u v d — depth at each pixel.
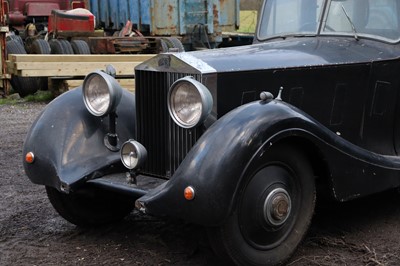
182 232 3.98
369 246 3.72
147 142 3.71
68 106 3.89
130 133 4.01
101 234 4.01
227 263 3.25
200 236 3.61
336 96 3.91
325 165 3.44
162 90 3.57
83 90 3.82
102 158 3.76
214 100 3.39
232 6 13.77
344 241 3.79
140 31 13.67
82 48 11.45
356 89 4.00
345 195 3.55
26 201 4.82
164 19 13.11
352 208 4.44
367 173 3.65
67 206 3.95
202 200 2.98
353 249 3.66
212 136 3.07
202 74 3.34
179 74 3.46
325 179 3.52
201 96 3.16
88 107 3.81
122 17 14.38
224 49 4.01
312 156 3.45
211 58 3.55
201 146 3.06
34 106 10.30
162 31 13.10
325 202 4.52
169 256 3.58
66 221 4.30
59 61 10.36
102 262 3.51
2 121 8.80
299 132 3.21
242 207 3.15
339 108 3.94
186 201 3.03
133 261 3.52
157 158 3.67
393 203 4.56
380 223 4.13
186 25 13.31
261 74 3.55
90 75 3.77
